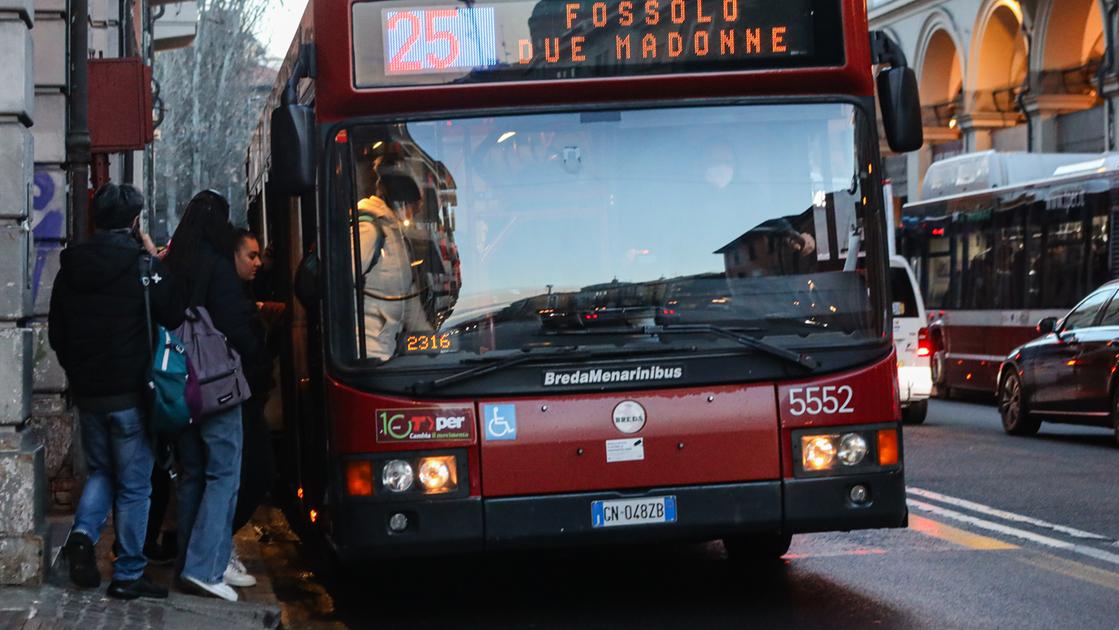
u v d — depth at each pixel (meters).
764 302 8.16
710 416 8.00
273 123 8.07
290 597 9.41
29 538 8.41
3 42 8.63
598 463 7.94
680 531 7.96
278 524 12.58
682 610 8.68
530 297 8.08
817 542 10.98
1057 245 23.12
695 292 8.14
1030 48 38.47
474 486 7.92
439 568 10.39
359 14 8.24
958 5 42.28
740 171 8.29
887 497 8.12
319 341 8.82
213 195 8.62
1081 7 37.41
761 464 8.02
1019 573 9.62
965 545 10.68
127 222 8.33
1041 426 21.38
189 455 8.71
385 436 7.94
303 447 10.47
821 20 8.41
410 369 7.99
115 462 8.32
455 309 8.07
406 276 8.10
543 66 8.27
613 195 8.22
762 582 9.48
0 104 8.62
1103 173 21.88
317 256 8.38
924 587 9.20
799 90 8.39
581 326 8.04
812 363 8.08
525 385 7.97
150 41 32.97
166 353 8.18
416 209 8.16
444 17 8.25
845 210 8.32
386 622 8.62
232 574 9.47
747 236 8.22
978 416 23.05
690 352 8.02
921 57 44.78
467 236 8.13
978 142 42.06
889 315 8.26
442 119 8.23
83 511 8.32
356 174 8.18
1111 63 34.50
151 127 14.97
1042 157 25.67
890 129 8.48
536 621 8.52
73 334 8.20
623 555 10.71
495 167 8.20
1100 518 11.82
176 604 8.23
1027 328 24.06
